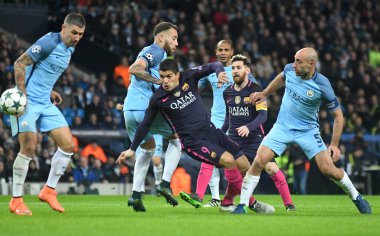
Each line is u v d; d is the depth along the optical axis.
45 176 33.03
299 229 12.89
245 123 18.41
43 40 15.87
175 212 17.27
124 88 41.28
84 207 19.92
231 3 48.91
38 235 11.79
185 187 34.28
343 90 44.28
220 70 15.91
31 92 16.09
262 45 46.06
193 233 12.10
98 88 39.69
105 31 43.56
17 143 33.97
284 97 16.83
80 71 43.78
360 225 13.64
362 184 36.69
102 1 46.56
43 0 46.16
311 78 16.39
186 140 16.34
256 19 47.56
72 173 33.69
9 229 12.60
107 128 38.44
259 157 16.53
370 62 48.66
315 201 26.16
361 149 38.22
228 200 17.58
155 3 47.69
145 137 17.06
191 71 16.36
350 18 51.06
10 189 32.16
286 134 16.69
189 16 47.44
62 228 12.76
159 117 16.94
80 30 16.06
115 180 34.47
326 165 16.73
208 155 16.27
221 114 21.64
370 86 45.59
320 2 51.53
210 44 43.91
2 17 44.94
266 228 12.98
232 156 16.41
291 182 34.94
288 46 46.44
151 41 43.25
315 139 16.75
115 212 17.12
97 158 34.69
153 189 36.28
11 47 40.47
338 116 16.55
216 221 14.13
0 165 31.92
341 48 48.62
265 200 26.62
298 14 49.59
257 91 18.34
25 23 45.22
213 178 21.27
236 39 45.75
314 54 16.19
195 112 16.30
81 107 38.38
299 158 34.53
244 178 16.67
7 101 15.66
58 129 16.31
